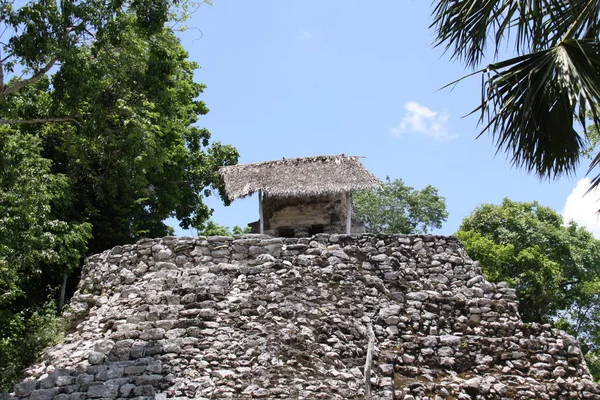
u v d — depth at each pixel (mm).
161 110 13227
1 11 10617
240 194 14109
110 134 12555
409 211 25938
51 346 11070
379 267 11469
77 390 9016
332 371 9352
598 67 7078
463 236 19641
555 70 7000
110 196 17688
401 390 9344
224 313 10180
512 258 18875
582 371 9992
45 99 12688
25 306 15500
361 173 14211
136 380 8961
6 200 12727
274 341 9570
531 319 18797
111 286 11594
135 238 18422
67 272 15320
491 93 7258
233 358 9344
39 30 10844
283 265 11133
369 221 25656
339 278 11086
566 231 20953
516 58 7164
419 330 10562
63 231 15086
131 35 11930
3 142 11875
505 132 7438
